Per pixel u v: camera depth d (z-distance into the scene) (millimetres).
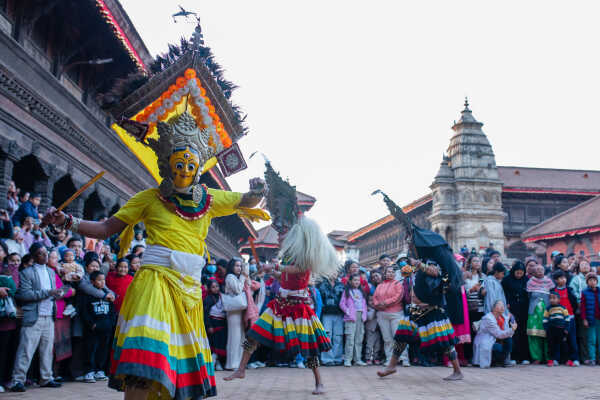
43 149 12203
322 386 6219
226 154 4809
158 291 3289
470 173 59594
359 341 11094
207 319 10148
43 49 13109
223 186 25391
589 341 10867
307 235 6203
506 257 60906
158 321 3180
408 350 10625
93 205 15953
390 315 10859
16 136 10992
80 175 14297
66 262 7672
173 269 3418
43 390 6477
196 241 3572
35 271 6719
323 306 11180
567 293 10914
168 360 3123
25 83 10977
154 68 4910
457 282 7492
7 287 6211
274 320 6277
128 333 3121
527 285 11281
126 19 14281
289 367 10469
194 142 3623
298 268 6199
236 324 10039
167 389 3061
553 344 10820
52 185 12711
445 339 7438
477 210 58688
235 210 3914
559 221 47656
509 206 63000
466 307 10414
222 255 38969
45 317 6684
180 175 3518
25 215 9492
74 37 14188
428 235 7586
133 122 4176
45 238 8992
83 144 14258
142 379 3076
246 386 6949
